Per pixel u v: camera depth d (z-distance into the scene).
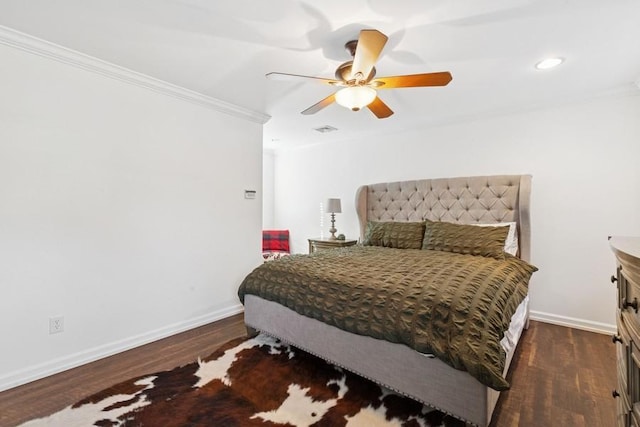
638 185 2.71
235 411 1.68
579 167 2.96
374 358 1.79
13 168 1.97
